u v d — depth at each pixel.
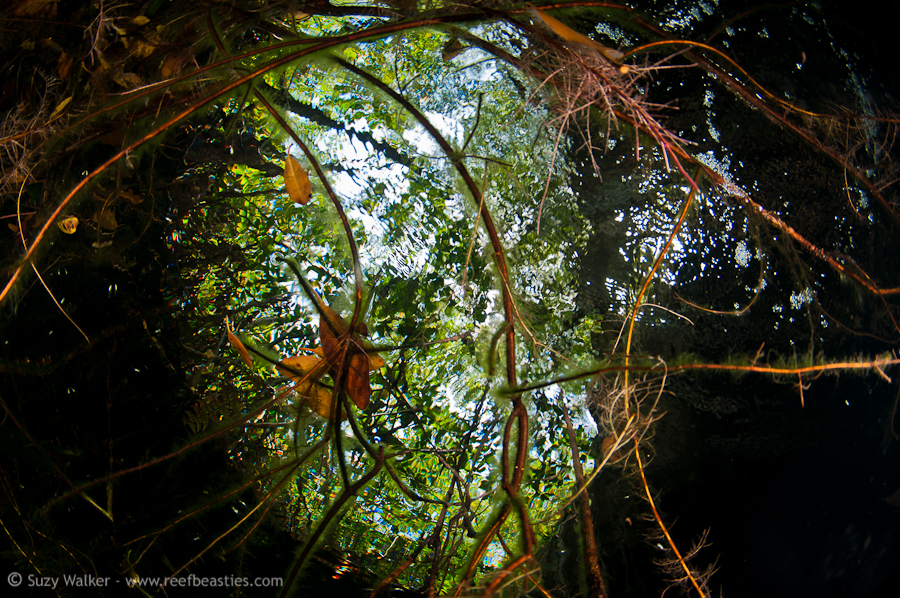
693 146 0.77
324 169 0.86
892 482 0.85
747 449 0.75
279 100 0.86
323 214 0.85
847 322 0.78
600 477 0.75
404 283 0.83
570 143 0.80
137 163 0.75
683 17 0.84
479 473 0.77
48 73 0.72
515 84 0.82
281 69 0.74
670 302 0.76
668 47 0.80
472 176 0.82
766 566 0.76
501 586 0.52
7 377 0.67
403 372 0.81
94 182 0.74
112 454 0.72
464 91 0.85
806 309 0.76
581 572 0.73
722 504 0.75
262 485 0.76
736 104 0.80
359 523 0.78
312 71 0.86
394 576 0.67
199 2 0.75
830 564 0.82
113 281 0.76
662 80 0.79
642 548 0.73
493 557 0.76
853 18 0.94
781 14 0.88
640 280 0.77
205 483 0.75
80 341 0.73
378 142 0.86
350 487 0.64
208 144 0.84
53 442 0.69
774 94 0.81
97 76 0.72
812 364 0.58
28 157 0.68
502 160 0.82
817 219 0.78
